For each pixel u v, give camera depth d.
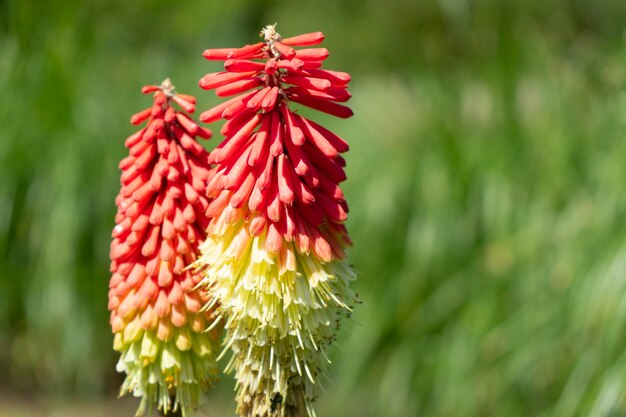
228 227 2.90
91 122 9.27
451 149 8.52
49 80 9.31
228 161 2.88
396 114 9.11
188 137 3.14
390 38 12.36
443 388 7.90
